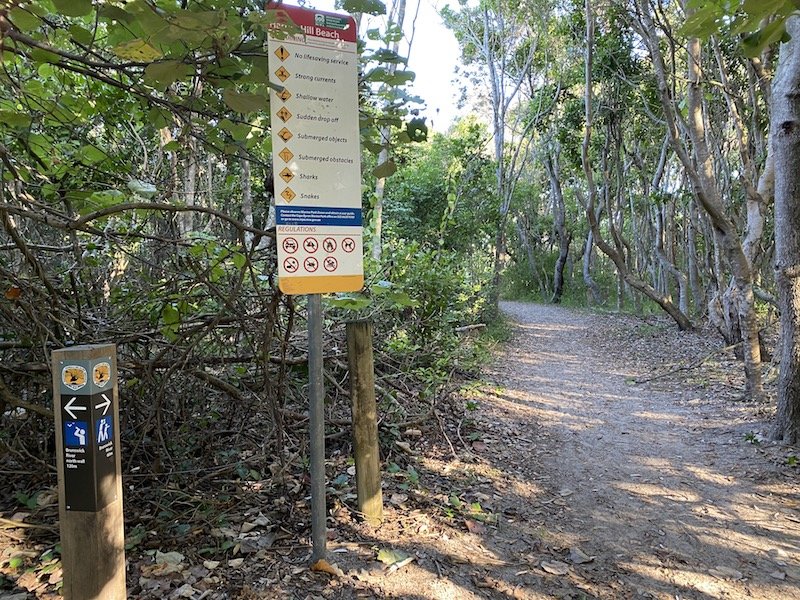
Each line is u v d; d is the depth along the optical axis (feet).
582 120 57.26
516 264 106.22
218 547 9.95
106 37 8.23
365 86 9.68
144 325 12.94
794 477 14.83
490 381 27.32
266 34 7.98
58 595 8.32
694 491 14.29
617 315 66.23
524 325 57.31
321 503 9.45
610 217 52.60
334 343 16.58
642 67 47.03
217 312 12.52
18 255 12.75
